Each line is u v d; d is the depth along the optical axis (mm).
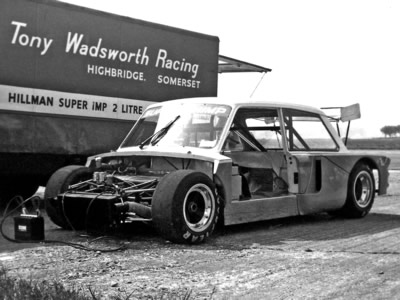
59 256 4996
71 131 8180
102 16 8477
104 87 8539
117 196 5574
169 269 4602
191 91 9750
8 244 5602
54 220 6344
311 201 7086
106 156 6590
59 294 3615
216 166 5918
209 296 3834
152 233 6234
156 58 9195
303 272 4539
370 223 7363
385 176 8312
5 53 7434
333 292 3965
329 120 7902
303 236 6289
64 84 8070
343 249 5512
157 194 5500
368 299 3803
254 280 4281
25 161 7879
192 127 6684
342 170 7531
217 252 5309
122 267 4637
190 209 5645
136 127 7230
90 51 8344
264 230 6688
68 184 6340
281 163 6988
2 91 7418
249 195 6570
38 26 7758
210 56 10039
